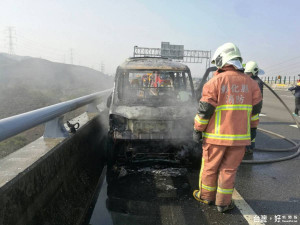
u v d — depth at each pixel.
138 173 4.46
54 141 3.24
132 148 4.48
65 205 2.89
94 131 5.18
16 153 2.71
